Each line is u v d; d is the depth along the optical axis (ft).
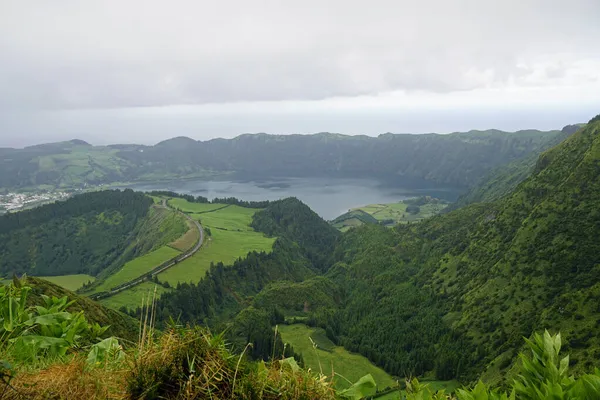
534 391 11.70
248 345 13.33
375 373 233.55
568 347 195.42
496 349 247.91
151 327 13.00
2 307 16.02
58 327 16.90
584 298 219.20
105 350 14.17
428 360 263.29
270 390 12.03
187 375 11.95
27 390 11.07
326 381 12.92
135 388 11.55
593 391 10.93
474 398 11.66
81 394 11.30
